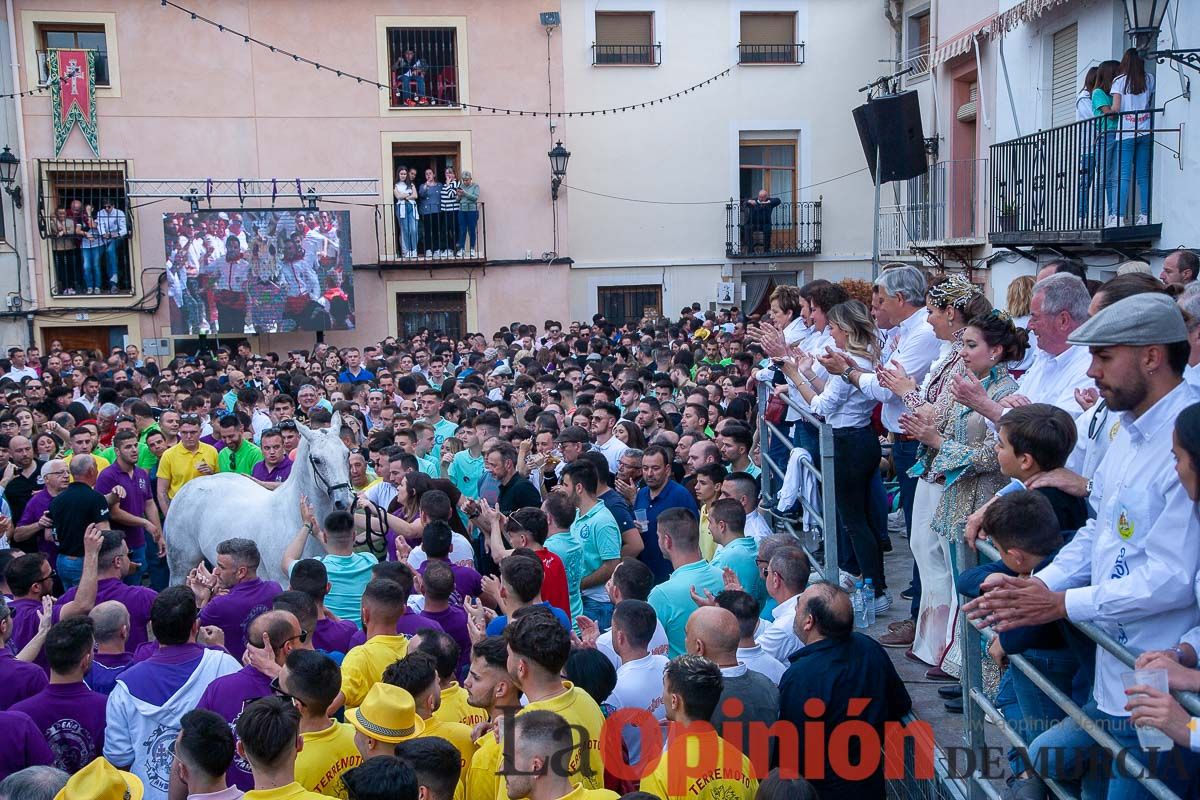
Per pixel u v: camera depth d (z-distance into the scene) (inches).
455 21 905.5
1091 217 536.7
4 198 846.5
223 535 353.1
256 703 163.9
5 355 839.7
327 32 890.1
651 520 321.1
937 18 788.0
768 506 363.6
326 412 436.5
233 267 844.0
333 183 888.3
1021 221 614.9
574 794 158.4
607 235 984.9
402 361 658.2
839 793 185.0
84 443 413.1
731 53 981.8
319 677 179.6
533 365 577.3
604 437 388.5
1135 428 148.9
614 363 629.0
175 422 437.1
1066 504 176.2
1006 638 171.5
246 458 449.7
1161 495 144.4
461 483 401.1
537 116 921.5
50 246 853.8
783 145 1000.9
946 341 254.5
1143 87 505.0
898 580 330.0
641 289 995.3
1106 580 149.8
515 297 930.1
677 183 987.3
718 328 746.2
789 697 188.1
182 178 872.9
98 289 864.9
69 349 868.0
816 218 995.9
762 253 986.1
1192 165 479.5
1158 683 126.5
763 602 259.1
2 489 396.5
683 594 237.8
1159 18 502.9
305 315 857.5
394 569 239.0
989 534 169.5
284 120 887.1
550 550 282.5
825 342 332.8
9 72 842.2
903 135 614.5
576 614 285.1
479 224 919.7
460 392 508.1
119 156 862.5
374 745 179.2
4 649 226.5
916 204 824.3
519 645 175.9
